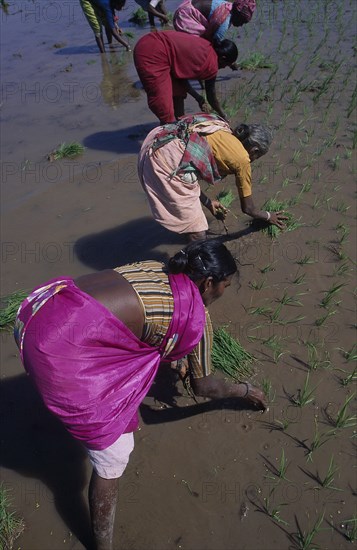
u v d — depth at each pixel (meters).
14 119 6.96
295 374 3.40
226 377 3.43
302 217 4.70
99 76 8.12
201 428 3.15
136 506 2.82
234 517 2.76
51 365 2.18
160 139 3.62
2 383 3.50
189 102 7.04
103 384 2.25
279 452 3.01
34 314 2.27
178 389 3.37
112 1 8.48
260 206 4.87
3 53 9.32
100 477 2.36
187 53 5.01
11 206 5.19
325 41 8.40
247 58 8.08
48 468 3.04
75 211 5.07
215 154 3.62
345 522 2.71
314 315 3.79
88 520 2.80
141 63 5.04
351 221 4.62
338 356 3.50
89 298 2.25
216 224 4.71
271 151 5.71
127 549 2.67
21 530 2.77
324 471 2.92
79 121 6.79
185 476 2.94
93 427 2.23
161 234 4.70
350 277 4.07
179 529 2.73
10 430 3.23
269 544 2.65
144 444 3.09
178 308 2.32
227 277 2.44
